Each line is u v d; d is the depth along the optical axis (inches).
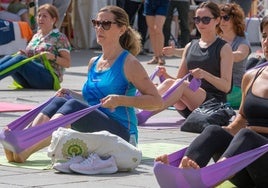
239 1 1347.2
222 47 727.7
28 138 517.3
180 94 727.1
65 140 495.2
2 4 1457.9
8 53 1380.4
